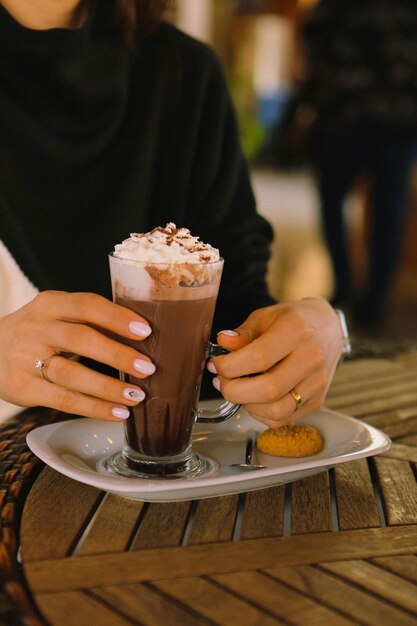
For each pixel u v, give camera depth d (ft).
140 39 3.22
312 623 1.45
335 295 8.66
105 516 1.78
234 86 20.89
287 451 2.09
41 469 2.02
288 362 2.05
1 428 2.28
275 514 1.81
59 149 2.94
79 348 1.91
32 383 1.98
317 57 7.77
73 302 1.95
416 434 2.31
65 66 2.90
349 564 1.62
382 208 7.97
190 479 1.84
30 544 1.66
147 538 1.69
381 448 2.01
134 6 3.10
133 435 1.98
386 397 2.62
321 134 7.98
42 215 2.95
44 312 1.98
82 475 1.82
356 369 2.92
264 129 20.86
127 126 3.14
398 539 1.72
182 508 1.83
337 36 7.59
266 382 2.03
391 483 1.98
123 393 1.92
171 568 1.59
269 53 21.16
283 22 20.53
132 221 3.11
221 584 1.55
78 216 3.01
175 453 1.99
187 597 1.50
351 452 2.00
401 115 7.56
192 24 14.16
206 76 3.33
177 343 1.90
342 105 7.74
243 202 3.37
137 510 1.81
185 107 3.27
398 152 7.74
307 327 2.10
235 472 2.02
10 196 2.89
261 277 3.16
